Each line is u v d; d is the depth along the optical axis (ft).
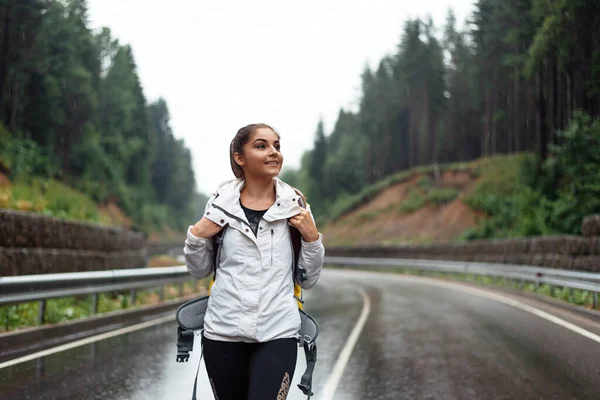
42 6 149.18
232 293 9.32
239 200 9.62
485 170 202.69
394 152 311.47
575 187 81.20
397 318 43.39
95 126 202.69
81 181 176.96
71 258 44.91
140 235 68.13
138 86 289.74
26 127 151.84
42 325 32.09
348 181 314.76
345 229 225.15
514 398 19.94
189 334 9.85
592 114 103.35
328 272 135.85
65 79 160.97
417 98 276.41
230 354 9.43
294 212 9.46
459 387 21.67
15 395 19.34
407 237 186.91
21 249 37.58
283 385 9.14
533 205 95.55
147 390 20.65
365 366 25.77
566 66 107.24
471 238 134.41
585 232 54.95
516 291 63.26
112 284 40.45
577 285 46.62
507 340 32.30
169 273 50.21
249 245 9.41
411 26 277.64
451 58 302.04
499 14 182.09
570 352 28.25
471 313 45.80
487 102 228.02
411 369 25.02
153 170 378.12
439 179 220.64
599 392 20.52
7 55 142.20
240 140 9.78
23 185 67.72
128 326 37.93
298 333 9.67
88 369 23.90
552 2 100.07
